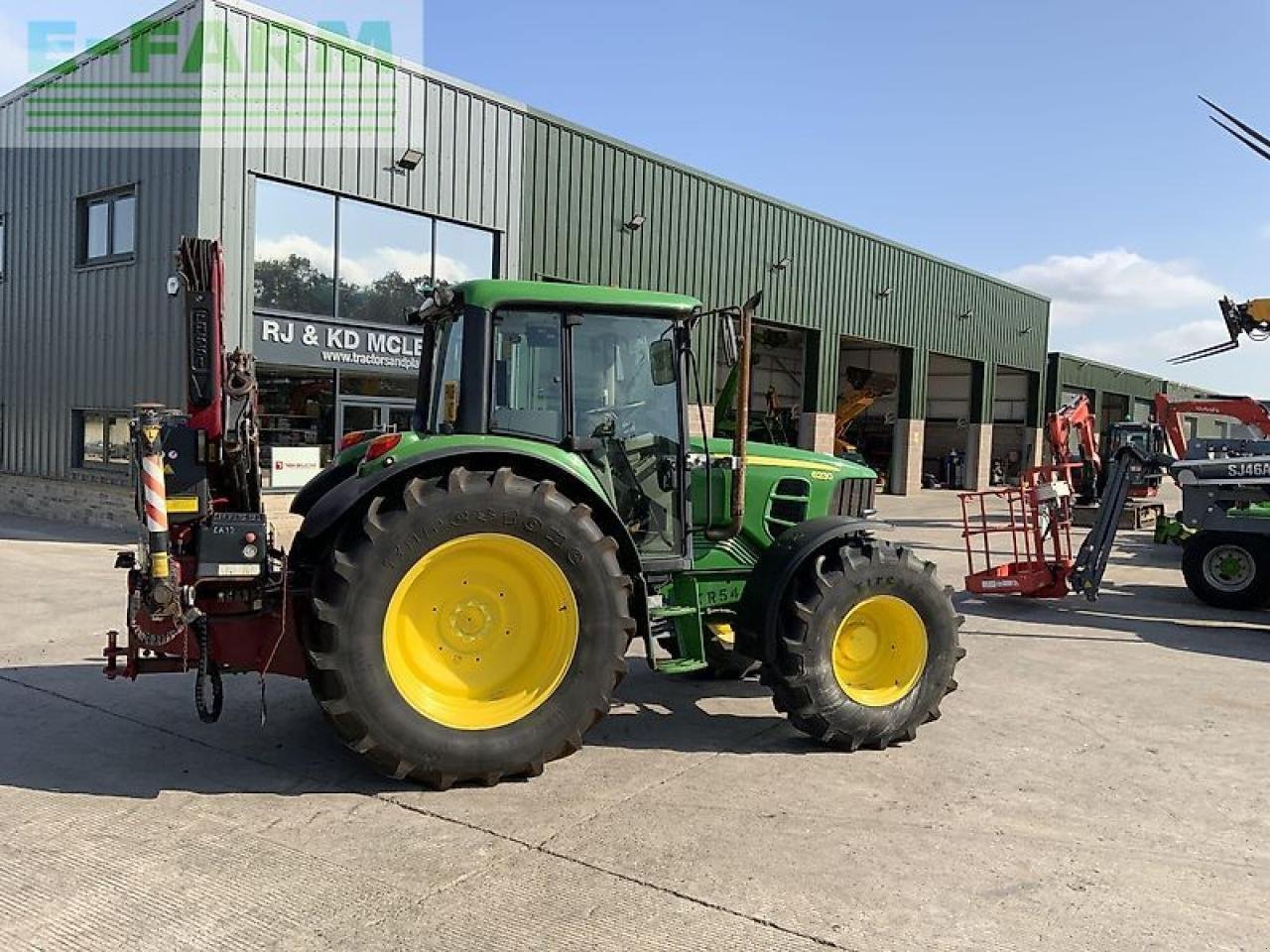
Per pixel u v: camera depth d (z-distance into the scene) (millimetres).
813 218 22328
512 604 4672
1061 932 3311
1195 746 5391
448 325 5367
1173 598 10617
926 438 33938
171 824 4027
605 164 17172
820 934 3252
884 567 5168
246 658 4582
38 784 4441
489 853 3803
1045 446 34344
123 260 13578
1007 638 8297
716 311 5223
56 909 3318
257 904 3367
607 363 5133
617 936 3207
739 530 5465
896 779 4738
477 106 14953
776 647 5051
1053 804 4469
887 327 25469
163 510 4332
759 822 4164
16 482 16156
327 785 4484
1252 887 3691
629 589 4809
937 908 3451
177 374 12797
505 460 4777
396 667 4422
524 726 4516
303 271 13164
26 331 15688
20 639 7273
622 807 4293
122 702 5703
